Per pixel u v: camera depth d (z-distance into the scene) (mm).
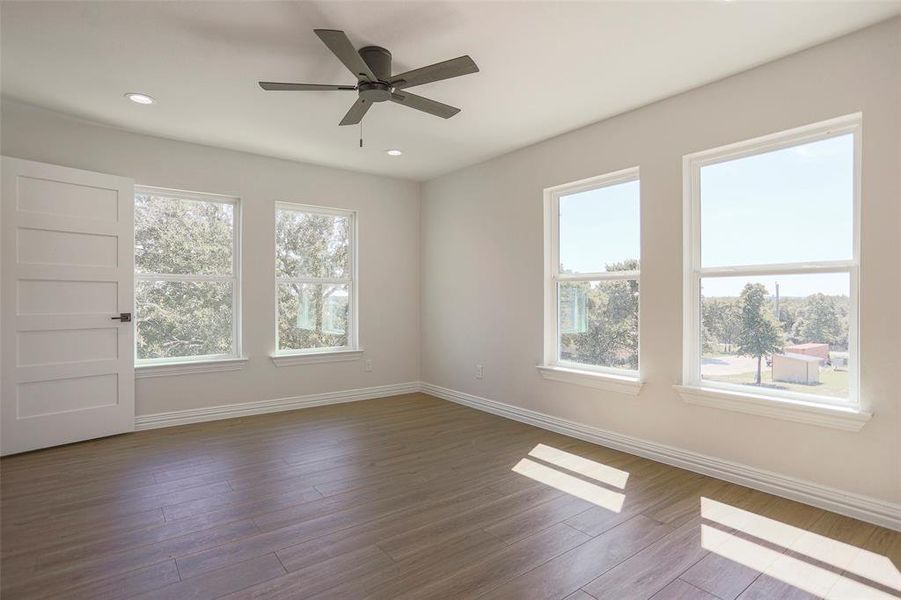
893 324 2350
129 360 3885
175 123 3752
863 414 2387
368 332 5344
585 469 3160
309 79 3008
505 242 4566
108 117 3633
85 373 3662
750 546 2184
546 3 2221
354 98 3283
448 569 2004
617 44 2580
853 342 2539
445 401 5227
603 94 3213
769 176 2855
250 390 4574
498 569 2006
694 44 2578
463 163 4902
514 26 2416
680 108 3191
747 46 2594
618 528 2354
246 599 1807
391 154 4582
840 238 2582
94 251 3699
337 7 2256
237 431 4008
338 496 2729
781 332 2807
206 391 4340
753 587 1887
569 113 3543
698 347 3191
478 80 3008
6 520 2420
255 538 2254
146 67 2850
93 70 2885
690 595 1835
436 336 5484
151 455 3389
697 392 3043
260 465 3213
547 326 4164
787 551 2141
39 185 3445
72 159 3705
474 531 2326
